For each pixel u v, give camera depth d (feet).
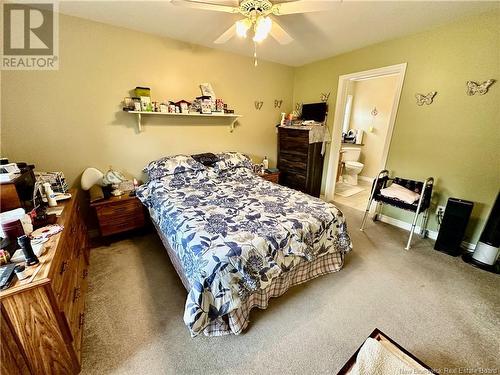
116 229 7.81
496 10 6.33
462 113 7.35
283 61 11.72
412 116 8.56
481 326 4.78
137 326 4.75
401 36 8.31
